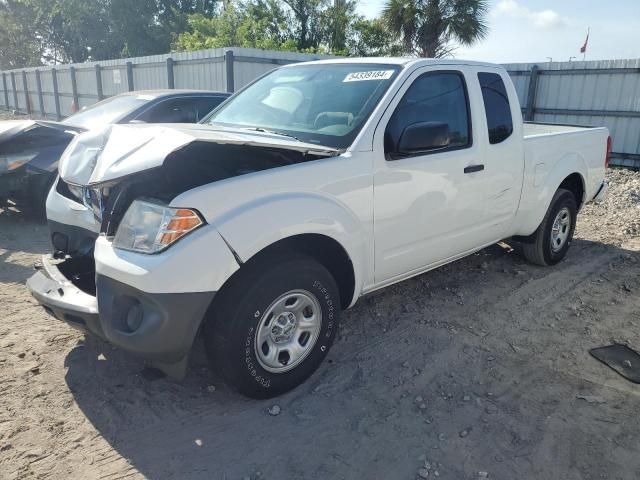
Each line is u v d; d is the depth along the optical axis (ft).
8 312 13.62
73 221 11.68
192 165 10.46
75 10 141.28
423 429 9.45
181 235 8.58
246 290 9.20
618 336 13.12
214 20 97.04
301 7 110.32
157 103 23.11
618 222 24.54
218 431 9.28
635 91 42.01
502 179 14.56
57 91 79.97
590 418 9.86
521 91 48.98
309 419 9.66
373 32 108.06
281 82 13.96
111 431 9.20
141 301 8.63
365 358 11.78
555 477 8.37
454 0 73.00
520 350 12.30
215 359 9.42
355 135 11.07
